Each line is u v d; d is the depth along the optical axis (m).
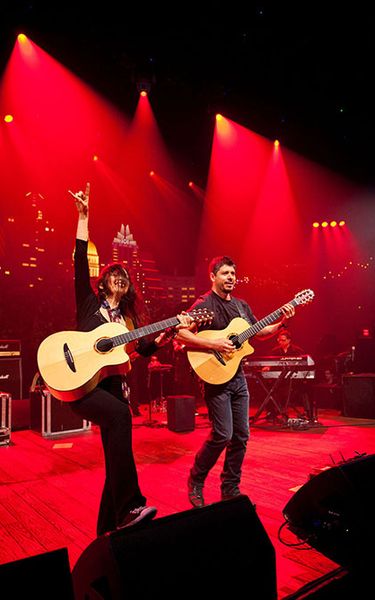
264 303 14.45
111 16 8.25
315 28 8.20
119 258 15.38
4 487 3.87
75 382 2.28
